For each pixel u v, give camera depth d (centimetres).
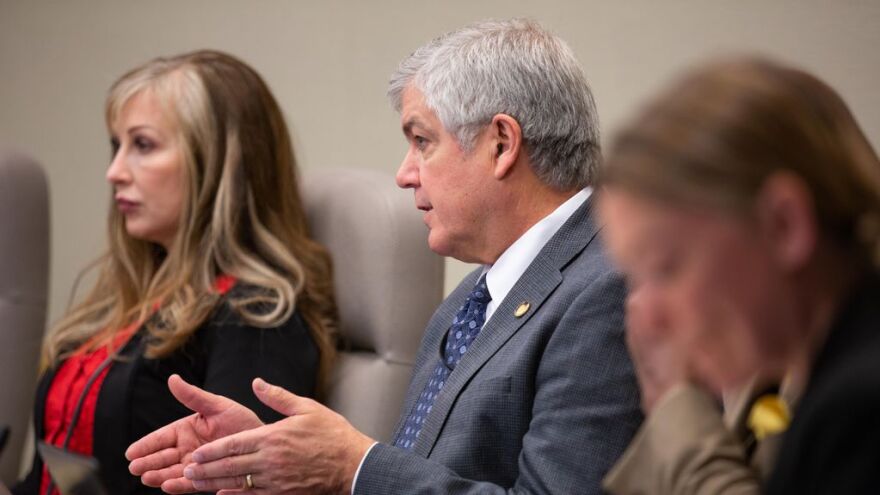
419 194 643
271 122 871
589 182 627
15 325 962
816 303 293
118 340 836
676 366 372
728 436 366
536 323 592
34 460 855
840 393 285
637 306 305
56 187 1261
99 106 1234
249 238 851
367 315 836
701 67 298
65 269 1258
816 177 284
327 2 1090
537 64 616
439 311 712
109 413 808
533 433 566
